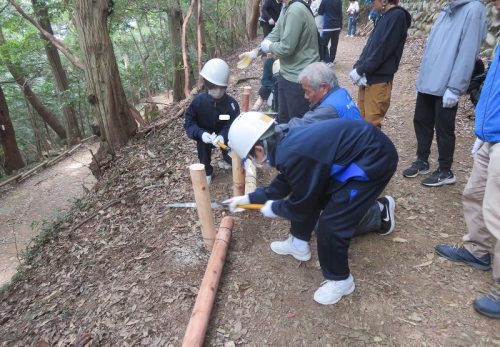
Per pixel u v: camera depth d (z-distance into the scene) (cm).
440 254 274
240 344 223
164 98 1424
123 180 464
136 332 244
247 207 253
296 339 223
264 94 561
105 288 295
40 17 1057
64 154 1202
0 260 604
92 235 379
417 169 376
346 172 203
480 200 242
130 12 1004
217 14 1324
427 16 1029
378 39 320
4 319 313
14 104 1530
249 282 267
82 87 1240
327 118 255
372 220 286
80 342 248
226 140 364
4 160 1234
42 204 828
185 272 288
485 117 206
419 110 354
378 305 239
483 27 286
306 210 217
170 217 364
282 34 348
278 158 201
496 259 213
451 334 217
